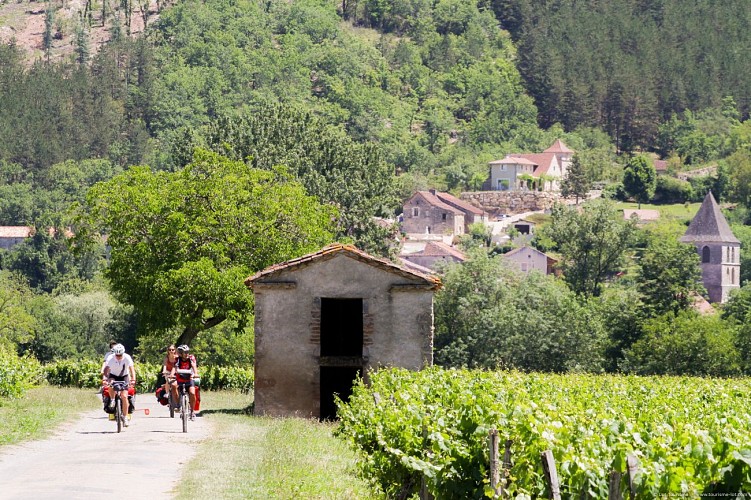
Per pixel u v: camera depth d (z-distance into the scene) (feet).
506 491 106.11
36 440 199.31
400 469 146.61
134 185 409.08
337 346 329.31
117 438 203.92
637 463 91.20
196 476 151.43
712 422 158.10
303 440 211.00
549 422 119.24
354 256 294.87
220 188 393.29
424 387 207.41
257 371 294.05
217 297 372.17
